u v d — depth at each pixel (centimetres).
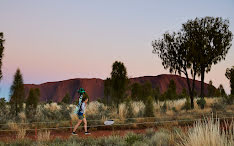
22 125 1114
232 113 1366
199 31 1964
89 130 1083
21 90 1437
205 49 1934
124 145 642
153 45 2178
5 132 1020
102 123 1141
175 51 2086
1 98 1349
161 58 2159
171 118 1263
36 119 1223
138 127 1141
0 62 1276
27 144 707
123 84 1567
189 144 439
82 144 672
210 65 2000
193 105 1984
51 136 901
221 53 1939
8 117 1247
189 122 1159
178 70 2092
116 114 1314
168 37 2080
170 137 666
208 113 1401
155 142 655
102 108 1467
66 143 680
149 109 1336
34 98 1476
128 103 1447
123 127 1121
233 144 378
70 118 1298
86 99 927
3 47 1287
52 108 1728
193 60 1952
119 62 1628
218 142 390
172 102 2272
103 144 682
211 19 1944
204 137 416
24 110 1380
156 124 1152
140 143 620
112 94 1585
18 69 1473
